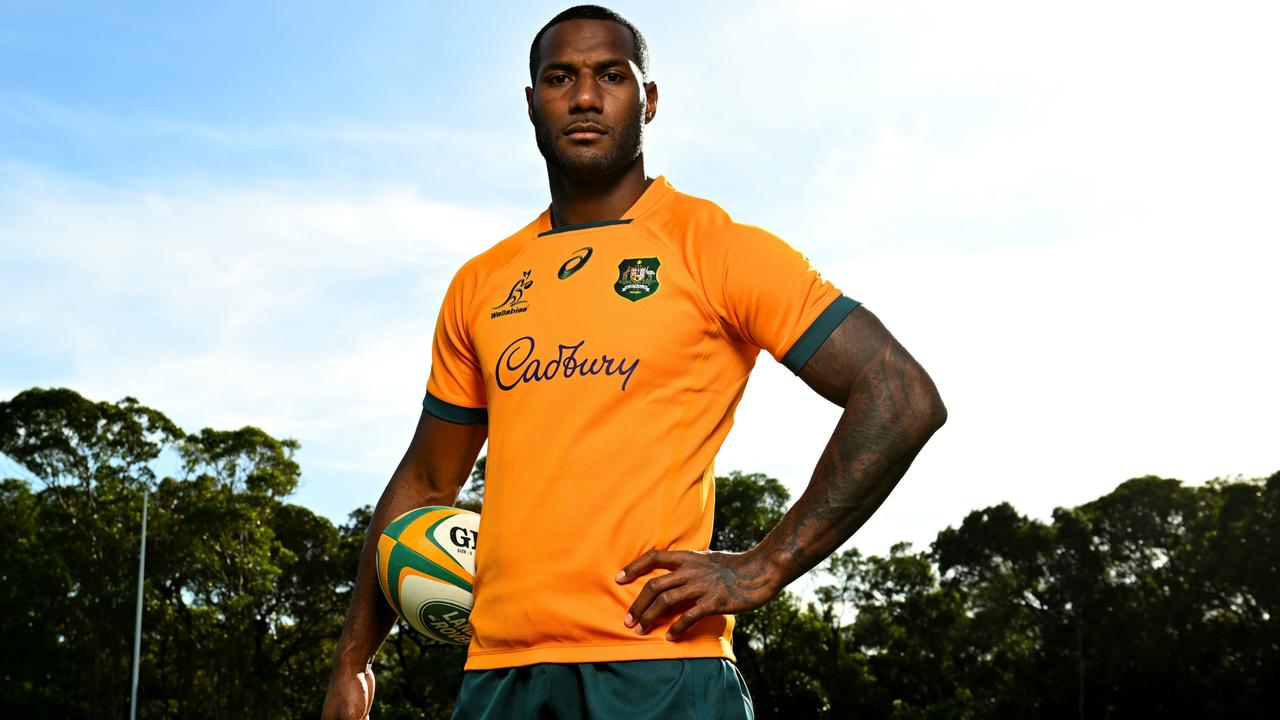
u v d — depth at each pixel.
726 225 2.20
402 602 2.50
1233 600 46.03
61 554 37.72
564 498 2.06
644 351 2.10
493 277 2.39
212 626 39.88
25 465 38.59
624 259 2.20
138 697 40.66
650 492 2.07
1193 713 43.25
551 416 2.11
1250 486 47.44
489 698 2.09
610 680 1.98
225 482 41.47
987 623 51.06
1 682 35.75
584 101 2.27
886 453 2.02
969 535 54.50
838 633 46.38
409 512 2.58
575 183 2.33
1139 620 46.62
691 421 2.13
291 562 41.09
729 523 44.19
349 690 2.55
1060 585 50.00
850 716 43.69
